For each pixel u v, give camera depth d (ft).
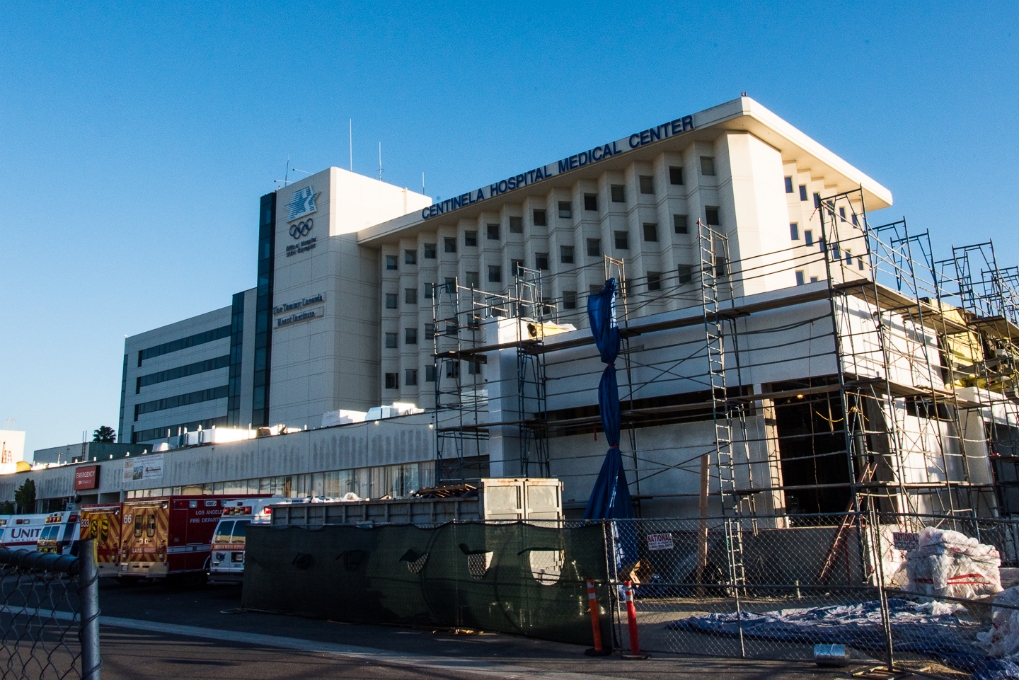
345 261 214.28
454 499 55.67
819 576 58.13
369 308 215.92
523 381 79.41
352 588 50.31
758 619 41.55
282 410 214.07
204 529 82.38
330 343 206.80
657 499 70.64
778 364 64.95
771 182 166.09
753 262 156.25
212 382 251.19
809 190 183.21
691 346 70.33
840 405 68.59
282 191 230.27
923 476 67.72
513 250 191.52
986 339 85.35
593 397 76.02
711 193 163.94
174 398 264.52
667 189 168.35
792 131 168.86
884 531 57.06
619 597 43.80
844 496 67.05
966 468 68.64
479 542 44.37
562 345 76.23
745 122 160.04
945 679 29.86
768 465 64.08
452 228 205.46
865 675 30.53
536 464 78.84
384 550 49.08
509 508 55.21
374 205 223.71
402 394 203.00
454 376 196.03
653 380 71.77
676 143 167.73
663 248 168.25
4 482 214.28
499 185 189.98
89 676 12.84
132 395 282.97
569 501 75.00
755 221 158.30
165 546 79.10
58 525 97.04
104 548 85.66
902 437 65.36
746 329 67.26
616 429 69.21
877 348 64.85
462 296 197.26
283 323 219.61
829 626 38.75
